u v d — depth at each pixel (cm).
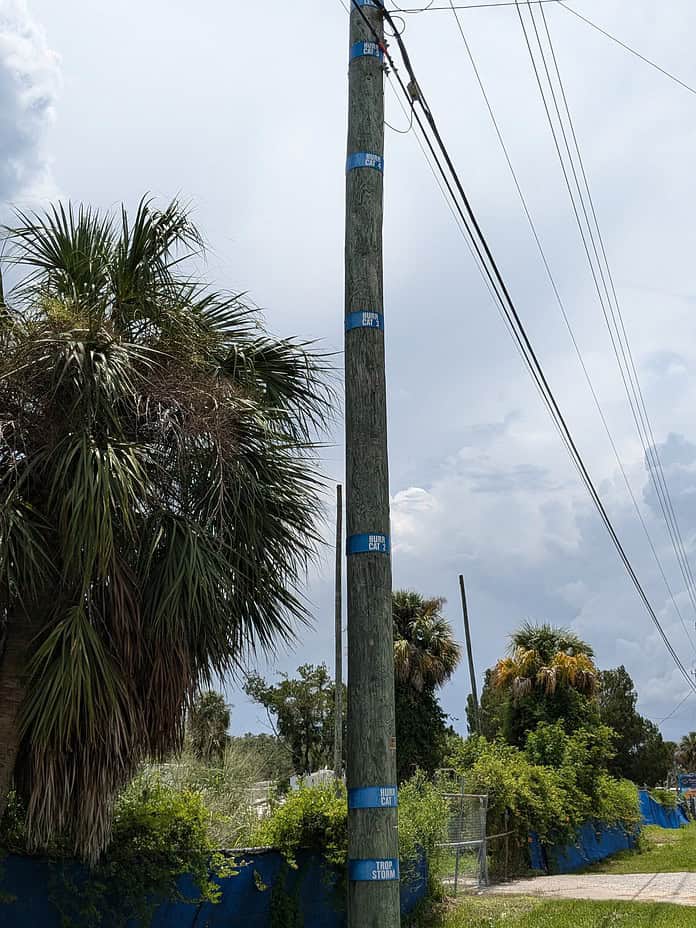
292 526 846
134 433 781
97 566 704
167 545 741
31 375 727
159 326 809
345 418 695
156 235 820
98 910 819
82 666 672
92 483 676
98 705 677
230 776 1371
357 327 708
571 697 2936
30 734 686
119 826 850
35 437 733
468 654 3578
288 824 1091
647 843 3159
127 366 739
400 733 3120
